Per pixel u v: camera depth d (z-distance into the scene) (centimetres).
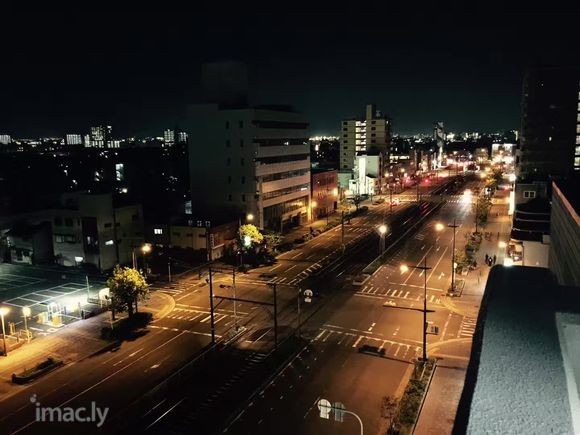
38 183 14988
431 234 10406
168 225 8562
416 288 6712
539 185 9588
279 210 10512
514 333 325
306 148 11594
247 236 7944
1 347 5069
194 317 5819
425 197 16312
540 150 11275
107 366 4647
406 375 4309
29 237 8412
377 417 3669
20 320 5925
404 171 19575
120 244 8275
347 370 4419
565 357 301
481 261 8169
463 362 4503
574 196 3139
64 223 8256
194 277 7450
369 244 9494
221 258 8544
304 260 8350
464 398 291
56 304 6197
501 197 15762
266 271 7706
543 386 279
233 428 3566
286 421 3641
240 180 9669
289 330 5350
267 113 9800
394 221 12012
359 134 18812
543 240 7269
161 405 3897
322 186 12650
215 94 10288
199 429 3562
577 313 343
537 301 370
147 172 16788
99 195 7881
